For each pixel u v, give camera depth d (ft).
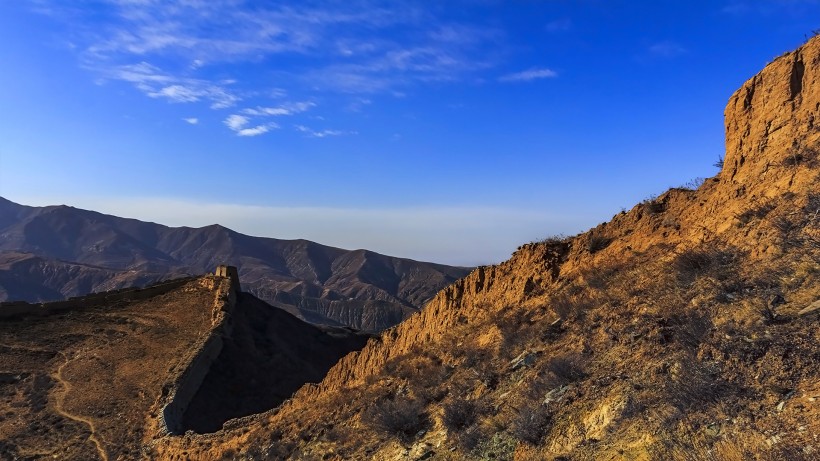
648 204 48.98
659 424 22.47
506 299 56.85
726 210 38.58
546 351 38.58
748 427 19.39
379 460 40.63
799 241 29.17
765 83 39.24
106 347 213.87
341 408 62.28
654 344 28.91
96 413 159.84
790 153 35.19
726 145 43.27
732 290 29.17
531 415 29.48
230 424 101.19
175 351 206.69
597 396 27.84
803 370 20.76
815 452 16.28
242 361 223.71
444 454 34.09
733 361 23.15
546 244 56.90
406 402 46.26
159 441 124.36
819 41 35.04
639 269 40.88
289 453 58.80
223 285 276.62
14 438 147.33
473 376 43.70
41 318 240.94
